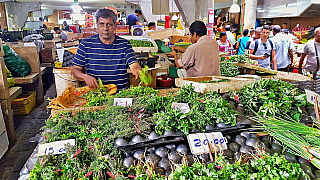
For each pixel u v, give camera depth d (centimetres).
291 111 184
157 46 457
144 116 174
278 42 515
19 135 388
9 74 430
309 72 486
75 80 328
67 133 160
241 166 130
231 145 152
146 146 149
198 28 321
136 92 235
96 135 153
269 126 160
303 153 140
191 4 541
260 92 196
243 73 445
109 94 244
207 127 161
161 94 240
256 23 905
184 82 244
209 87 222
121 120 163
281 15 780
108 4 1575
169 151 150
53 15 2169
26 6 1344
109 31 266
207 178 117
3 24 1273
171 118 156
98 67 283
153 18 1066
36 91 544
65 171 128
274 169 124
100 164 130
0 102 341
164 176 129
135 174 130
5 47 467
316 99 184
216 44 319
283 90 204
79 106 218
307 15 691
